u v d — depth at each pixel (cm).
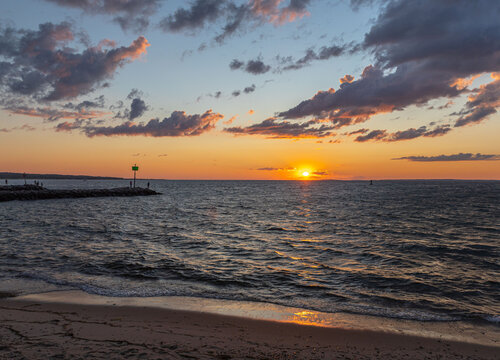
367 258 1398
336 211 3806
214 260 1335
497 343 619
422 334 657
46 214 3222
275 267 1231
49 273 1082
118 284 982
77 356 507
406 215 3312
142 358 509
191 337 606
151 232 2095
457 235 2038
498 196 7350
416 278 1094
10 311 726
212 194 8600
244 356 532
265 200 6128
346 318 741
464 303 862
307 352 560
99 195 6819
